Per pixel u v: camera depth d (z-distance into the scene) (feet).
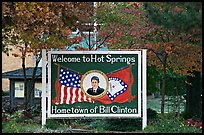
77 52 75.00
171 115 100.83
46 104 78.79
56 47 86.69
